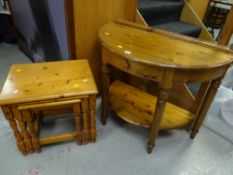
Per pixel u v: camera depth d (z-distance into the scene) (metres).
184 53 0.97
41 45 1.84
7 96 0.95
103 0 1.30
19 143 1.14
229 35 1.18
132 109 1.38
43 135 1.36
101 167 1.17
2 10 2.50
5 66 2.19
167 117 1.32
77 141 1.27
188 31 1.86
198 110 1.35
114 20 1.40
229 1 2.56
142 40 1.11
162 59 0.90
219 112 1.68
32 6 1.62
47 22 1.49
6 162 1.16
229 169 1.22
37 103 0.99
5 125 1.41
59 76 1.12
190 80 0.94
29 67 1.19
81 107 1.10
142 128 1.46
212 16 2.67
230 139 1.43
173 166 1.21
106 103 1.36
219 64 0.89
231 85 1.99
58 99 1.01
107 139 1.36
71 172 1.13
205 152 1.32
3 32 2.70
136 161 1.22
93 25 1.35
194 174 1.17
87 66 1.23
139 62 0.91
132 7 1.48
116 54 1.00
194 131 1.36
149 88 1.64
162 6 1.87
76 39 1.31
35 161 1.18
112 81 1.68
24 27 2.10
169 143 1.36
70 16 1.19
